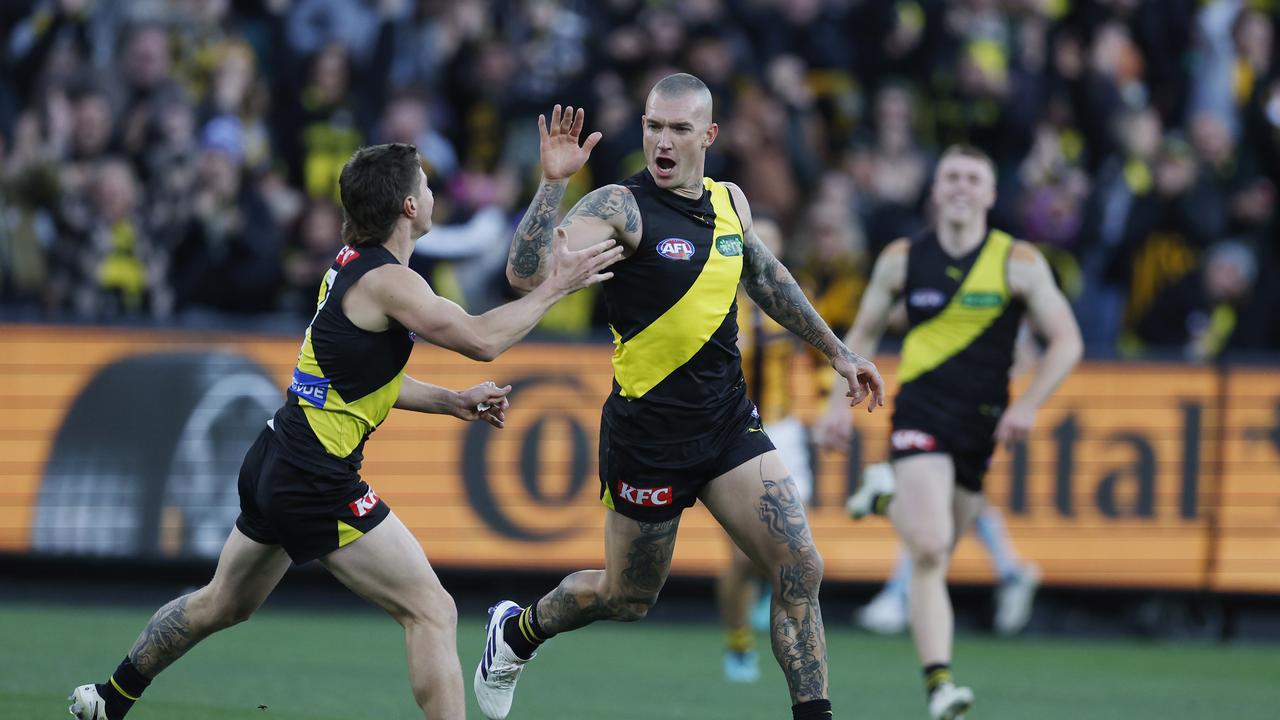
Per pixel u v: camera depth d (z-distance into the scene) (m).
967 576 37.41
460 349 17.08
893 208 43.19
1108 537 37.66
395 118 40.41
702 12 44.53
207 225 38.44
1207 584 37.78
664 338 18.59
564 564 36.59
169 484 36.00
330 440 17.36
